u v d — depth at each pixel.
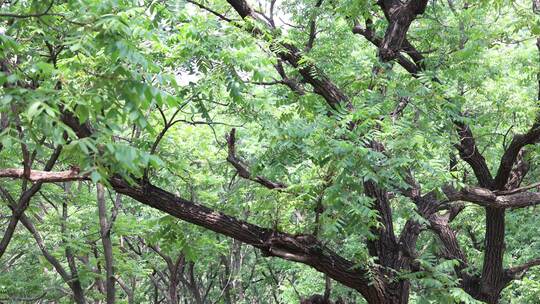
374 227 7.59
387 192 7.88
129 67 4.12
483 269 10.16
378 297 7.31
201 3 8.21
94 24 3.54
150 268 15.12
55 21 4.63
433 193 8.23
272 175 6.84
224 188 13.25
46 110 3.12
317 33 10.41
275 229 7.14
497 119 9.10
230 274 17.41
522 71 9.34
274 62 6.89
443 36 8.57
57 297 13.80
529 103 8.79
